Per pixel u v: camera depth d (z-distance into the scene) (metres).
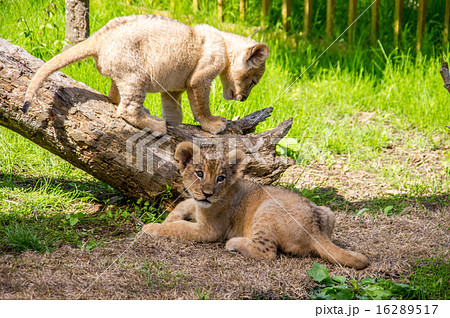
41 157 6.61
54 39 8.70
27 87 5.18
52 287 4.07
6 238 4.72
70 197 5.81
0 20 9.23
